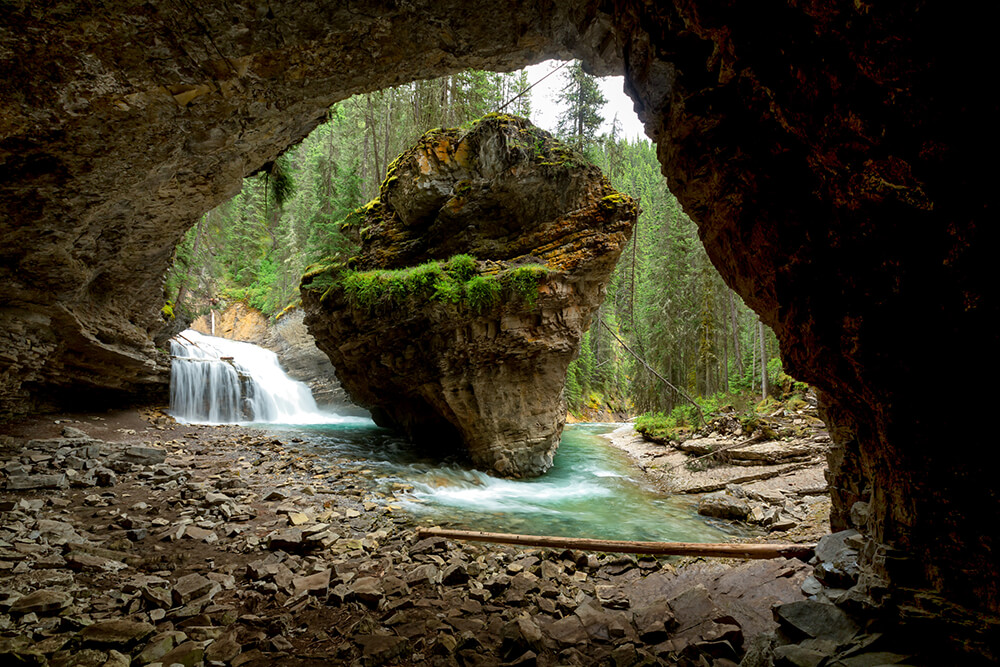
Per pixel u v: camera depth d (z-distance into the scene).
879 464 3.81
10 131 5.30
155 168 6.88
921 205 2.64
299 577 5.90
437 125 23.70
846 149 2.94
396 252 17.14
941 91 2.21
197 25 4.68
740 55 3.22
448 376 14.72
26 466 9.26
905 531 3.47
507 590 5.86
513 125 14.91
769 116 3.65
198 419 20.97
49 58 4.63
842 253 3.46
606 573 6.75
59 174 6.31
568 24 5.27
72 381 14.20
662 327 29.83
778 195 4.04
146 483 9.60
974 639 2.77
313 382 29.30
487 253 15.32
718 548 6.42
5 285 9.62
